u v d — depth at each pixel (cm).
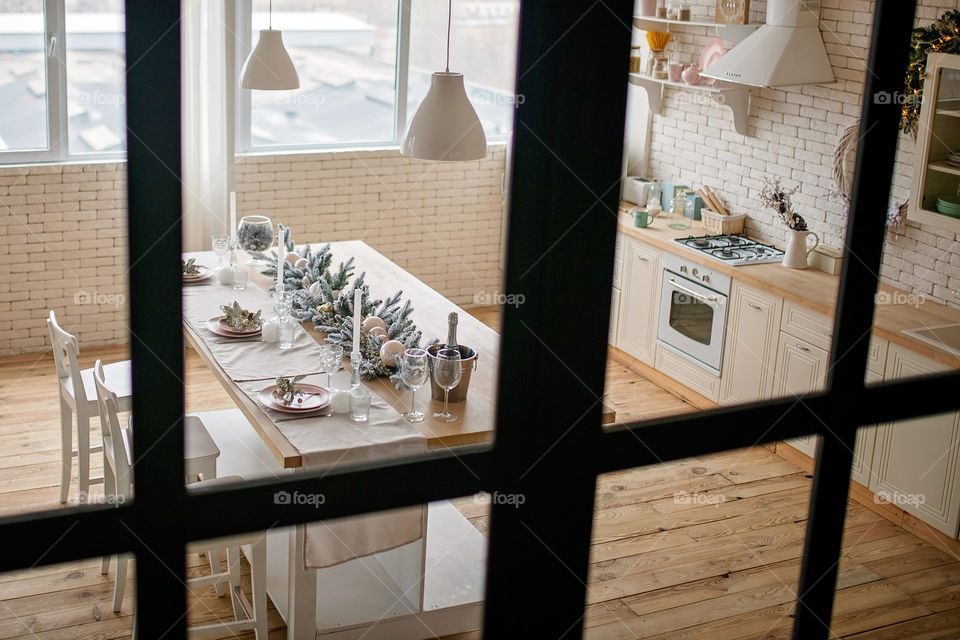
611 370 644
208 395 567
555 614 137
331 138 702
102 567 394
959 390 160
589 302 125
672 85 659
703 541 444
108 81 606
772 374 526
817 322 492
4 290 597
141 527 107
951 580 420
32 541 103
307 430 344
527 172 118
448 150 399
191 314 449
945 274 498
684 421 135
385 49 702
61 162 596
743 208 632
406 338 413
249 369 395
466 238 746
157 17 95
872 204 145
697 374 585
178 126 98
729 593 404
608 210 124
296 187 682
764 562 429
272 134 684
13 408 538
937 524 445
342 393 360
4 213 585
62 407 430
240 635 361
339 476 116
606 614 385
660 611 389
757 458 532
